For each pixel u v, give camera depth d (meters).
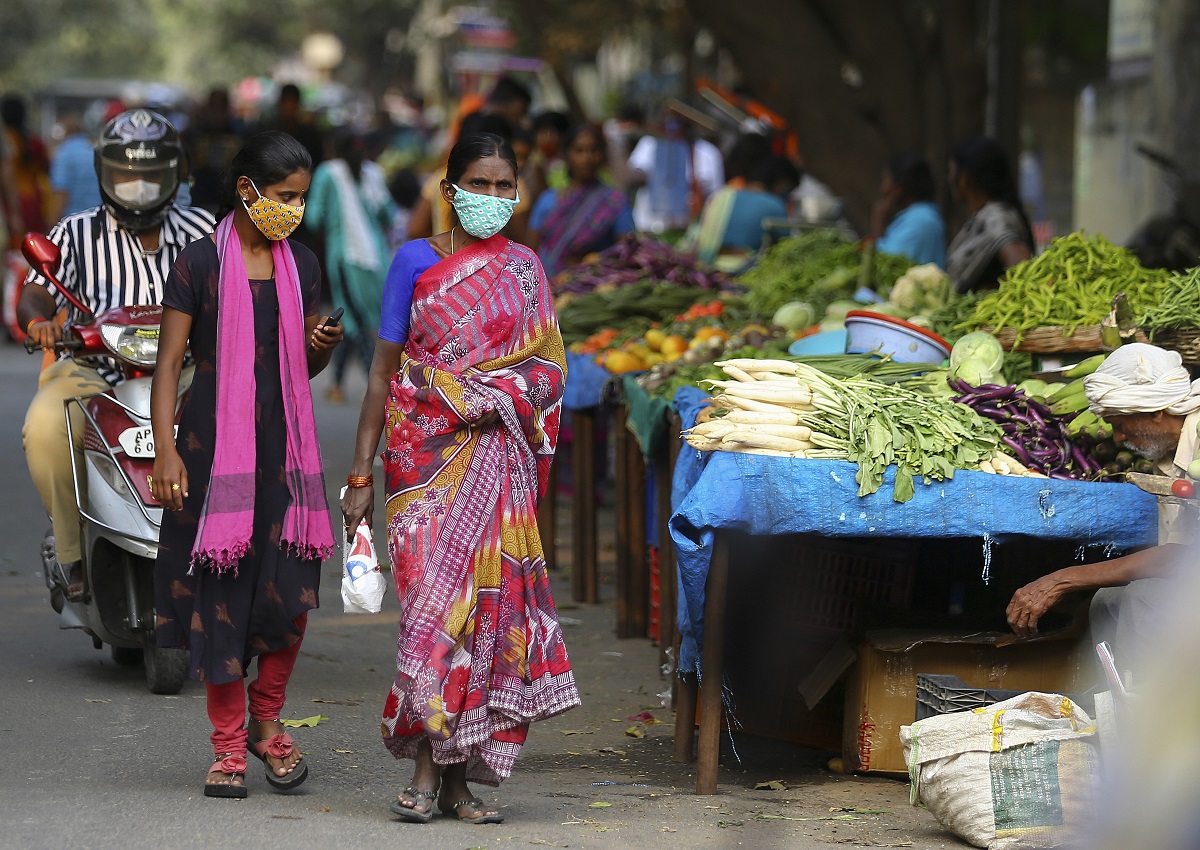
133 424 15.02
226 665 11.80
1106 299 15.68
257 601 11.87
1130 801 6.71
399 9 129.25
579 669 17.39
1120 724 10.50
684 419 14.95
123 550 14.94
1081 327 15.41
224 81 169.75
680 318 21.95
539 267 11.77
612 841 11.34
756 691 14.39
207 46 165.12
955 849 11.37
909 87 32.16
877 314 15.70
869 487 12.39
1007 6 29.77
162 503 11.78
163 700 15.27
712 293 23.69
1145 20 32.38
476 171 11.34
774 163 30.28
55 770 12.82
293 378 11.95
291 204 11.80
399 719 11.44
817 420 12.77
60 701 15.09
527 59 85.50
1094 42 46.84
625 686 16.62
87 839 10.98
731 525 12.37
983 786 11.27
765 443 12.64
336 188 33.78
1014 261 20.14
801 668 14.37
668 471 16.75
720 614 12.70
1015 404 13.45
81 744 13.63
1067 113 47.72
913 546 14.55
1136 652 11.88
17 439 31.64
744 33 32.38
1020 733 11.34
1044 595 12.22
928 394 13.62
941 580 15.20
